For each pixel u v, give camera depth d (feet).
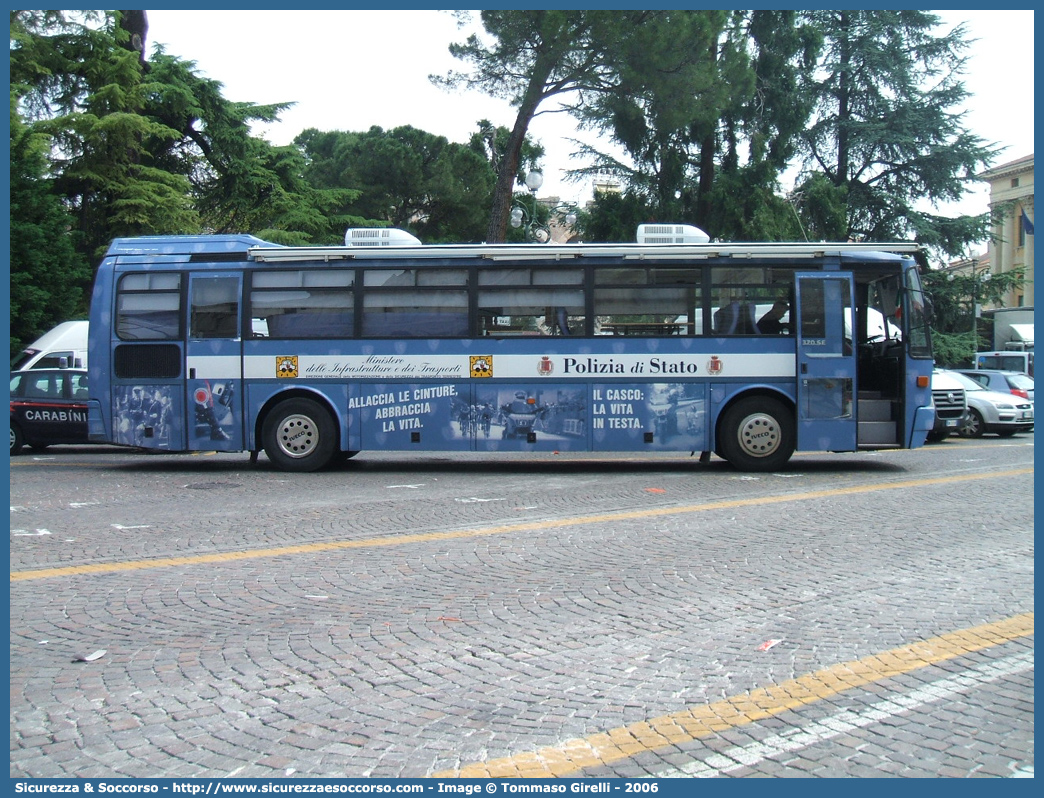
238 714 14.87
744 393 46.29
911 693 15.56
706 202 113.09
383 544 28.30
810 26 116.88
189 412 47.57
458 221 155.94
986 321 139.64
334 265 47.16
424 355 46.62
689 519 32.48
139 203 86.99
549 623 19.76
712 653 17.71
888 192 132.16
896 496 37.81
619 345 45.91
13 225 80.69
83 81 93.25
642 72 79.56
